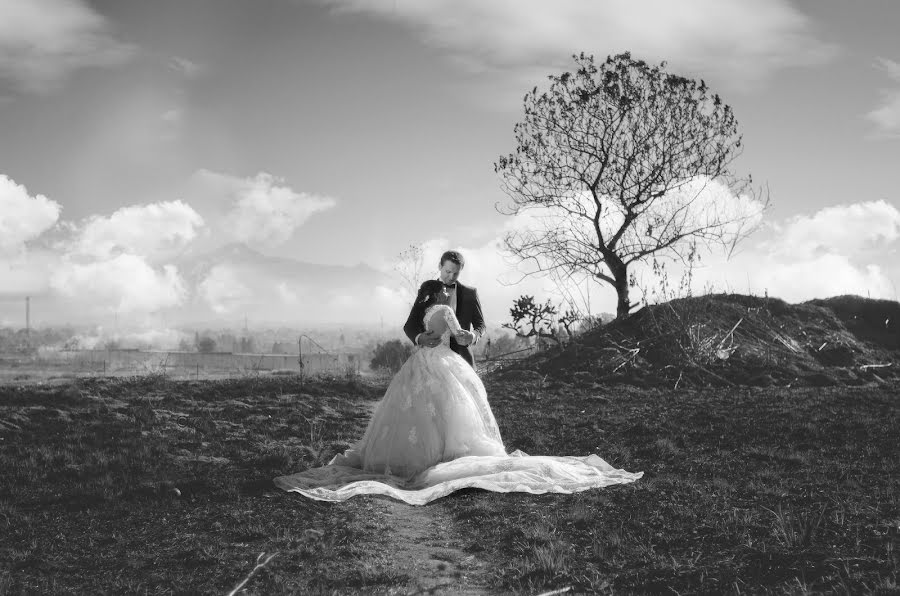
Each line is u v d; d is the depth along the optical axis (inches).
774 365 777.6
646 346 808.9
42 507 279.7
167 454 370.0
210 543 233.0
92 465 342.0
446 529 243.8
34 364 2608.3
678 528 233.5
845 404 514.3
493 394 655.1
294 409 525.7
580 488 289.4
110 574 209.0
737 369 765.9
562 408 560.7
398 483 302.0
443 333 333.1
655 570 197.3
